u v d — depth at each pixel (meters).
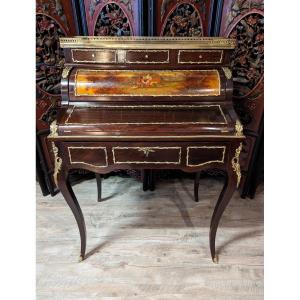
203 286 1.51
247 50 1.85
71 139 1.24
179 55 1.49
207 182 2.37
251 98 1.93
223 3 1.82
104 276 1.56
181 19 1.86
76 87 1.44
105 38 1.52
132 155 1.31
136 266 1.62
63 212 2.02
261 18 1.74
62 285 1.51
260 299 1.45
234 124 1.27
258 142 1.96
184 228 1.89
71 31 1.93
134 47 1.47
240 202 2.14
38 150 2.02
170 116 1.34
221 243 1.77
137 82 1.46
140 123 1.29
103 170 1.34
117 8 1.85
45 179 2.15
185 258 1.67
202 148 1.29
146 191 2.26
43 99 1.95
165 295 1.47
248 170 2.07
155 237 1.81
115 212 2.03
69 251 1.71
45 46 1.86
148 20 1.84
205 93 1.44
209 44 1.46
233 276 1.57
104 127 1.26
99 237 1.81
